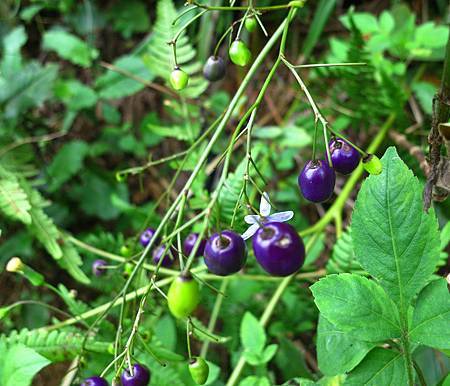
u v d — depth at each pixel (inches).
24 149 9.9
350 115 9.8
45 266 10.2
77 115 11.6
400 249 4.6
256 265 8.5
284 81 11.4
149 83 10.4
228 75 11.7
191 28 11.1
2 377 5.1
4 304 9.8
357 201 4.7
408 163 8.7
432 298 4.5
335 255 7.0
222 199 7.1
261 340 6.5
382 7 11.7
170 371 7.0
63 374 9.1
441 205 7.9
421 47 9.8
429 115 9.1
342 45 9.3
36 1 12.6
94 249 8.0
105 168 11.6
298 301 8.3
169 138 11.5
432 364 6.5
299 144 9.4
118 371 4.8
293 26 11.9
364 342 4.8
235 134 4.9
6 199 7.8
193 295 4.2
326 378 5.7
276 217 4.4
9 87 10.2
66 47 11.2
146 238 6.6
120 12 12.9
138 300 7.6
